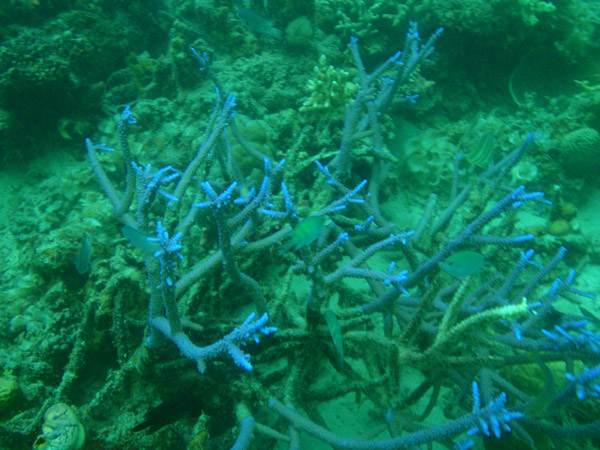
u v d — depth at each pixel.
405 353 0.75
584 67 1.76
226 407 0.86
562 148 1.51
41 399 0.90
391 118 1.70
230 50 1.94
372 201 1.24
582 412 0.86
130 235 0.74
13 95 1.55
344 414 0.95
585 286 1.25
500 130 1.67
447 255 0.79
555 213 1.35
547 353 0.76
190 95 1.69
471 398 0.90
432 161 1.62
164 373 0.83
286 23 1.80
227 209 1.13
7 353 0.98
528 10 1.56
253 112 1.59
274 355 0.86
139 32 2.02
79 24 1.77
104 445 0.81
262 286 1.08
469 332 0.71
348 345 0.85
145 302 0.94
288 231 0.87
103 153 1.59
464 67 1.87
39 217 1.50
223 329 0.87
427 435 0.63
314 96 1.41
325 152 1.38
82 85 1.70
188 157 1.50
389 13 1.68
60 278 1.04
